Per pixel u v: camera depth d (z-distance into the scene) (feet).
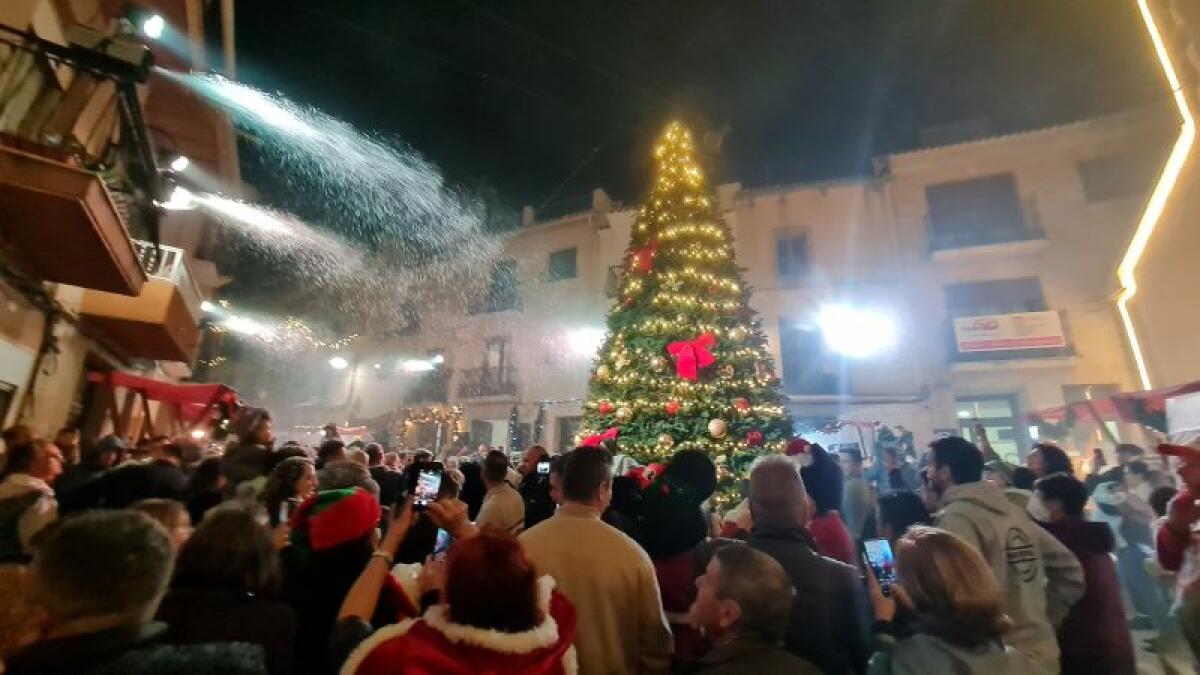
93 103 21.25
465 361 69.41
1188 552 9.41
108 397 27.53
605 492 7.99
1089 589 9.21
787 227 55.42
